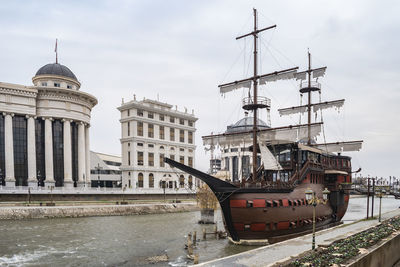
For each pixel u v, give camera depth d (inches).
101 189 3417.8
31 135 3427.7
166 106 4571.9
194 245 1408.7
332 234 1119.6
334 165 2047.2
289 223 1453.0
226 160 5477.4
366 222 1497.3
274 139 1754.4
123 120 4212.6
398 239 1014.4
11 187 2839.6
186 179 4699.8
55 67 3848.4
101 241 1525.6
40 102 3560.5
